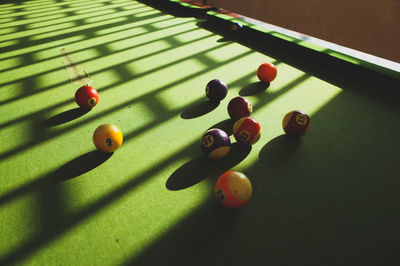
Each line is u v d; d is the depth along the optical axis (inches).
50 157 25.0
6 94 34.3
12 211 20.5
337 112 30.3
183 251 18.2
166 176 23.1
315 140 26.6
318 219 20.0
